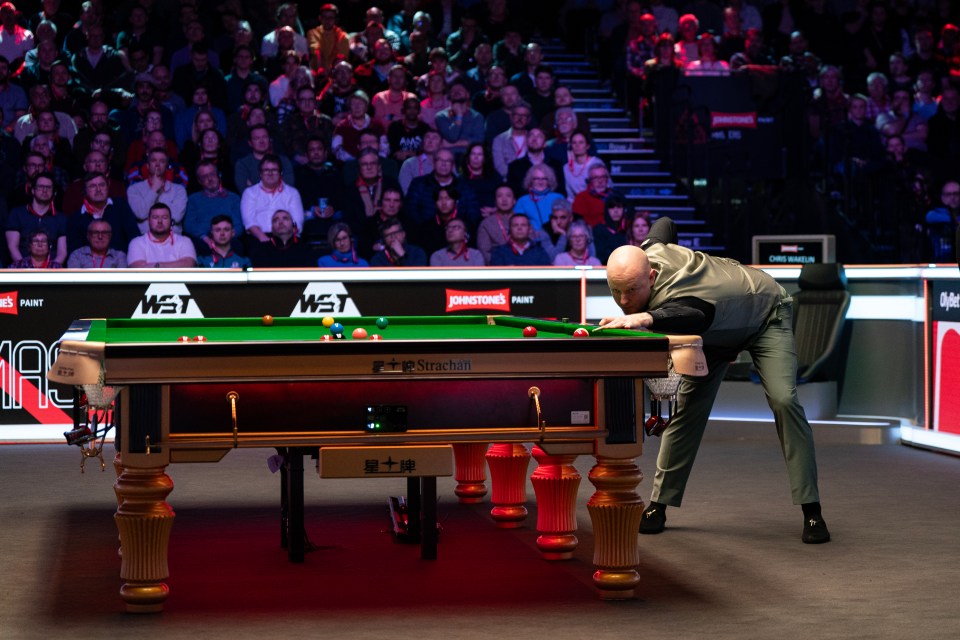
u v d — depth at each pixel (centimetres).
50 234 1462
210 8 1838
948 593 609
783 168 1852
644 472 1005
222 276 1175
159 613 571
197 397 558
